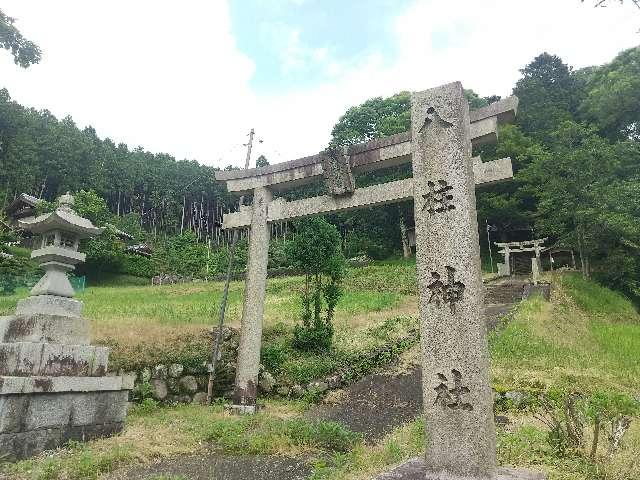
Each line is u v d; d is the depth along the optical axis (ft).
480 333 18.72
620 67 143.43
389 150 42.96
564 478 20.31
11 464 24.52
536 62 174.70
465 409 18.04
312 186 162.30
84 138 234.17
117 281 142.61
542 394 35.96
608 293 101.14
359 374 51.55
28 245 136.87
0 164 179.63
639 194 106.93
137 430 32.07
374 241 166.91
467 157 20.80
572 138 117.50
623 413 31.17
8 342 30.07
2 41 71.82
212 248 208.95
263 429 31.27
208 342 47.93
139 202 254.88
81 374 31.14
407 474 17.83
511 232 156.66
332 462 25.53
